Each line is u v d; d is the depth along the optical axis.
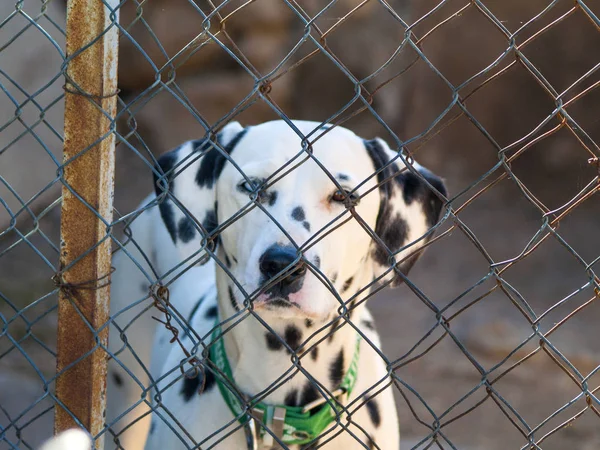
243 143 2.56
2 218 7.13
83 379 1.94
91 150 1.85
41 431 4.42
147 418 3.60
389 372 1.77
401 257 2.71
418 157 10.13
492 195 9.84
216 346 2.56
